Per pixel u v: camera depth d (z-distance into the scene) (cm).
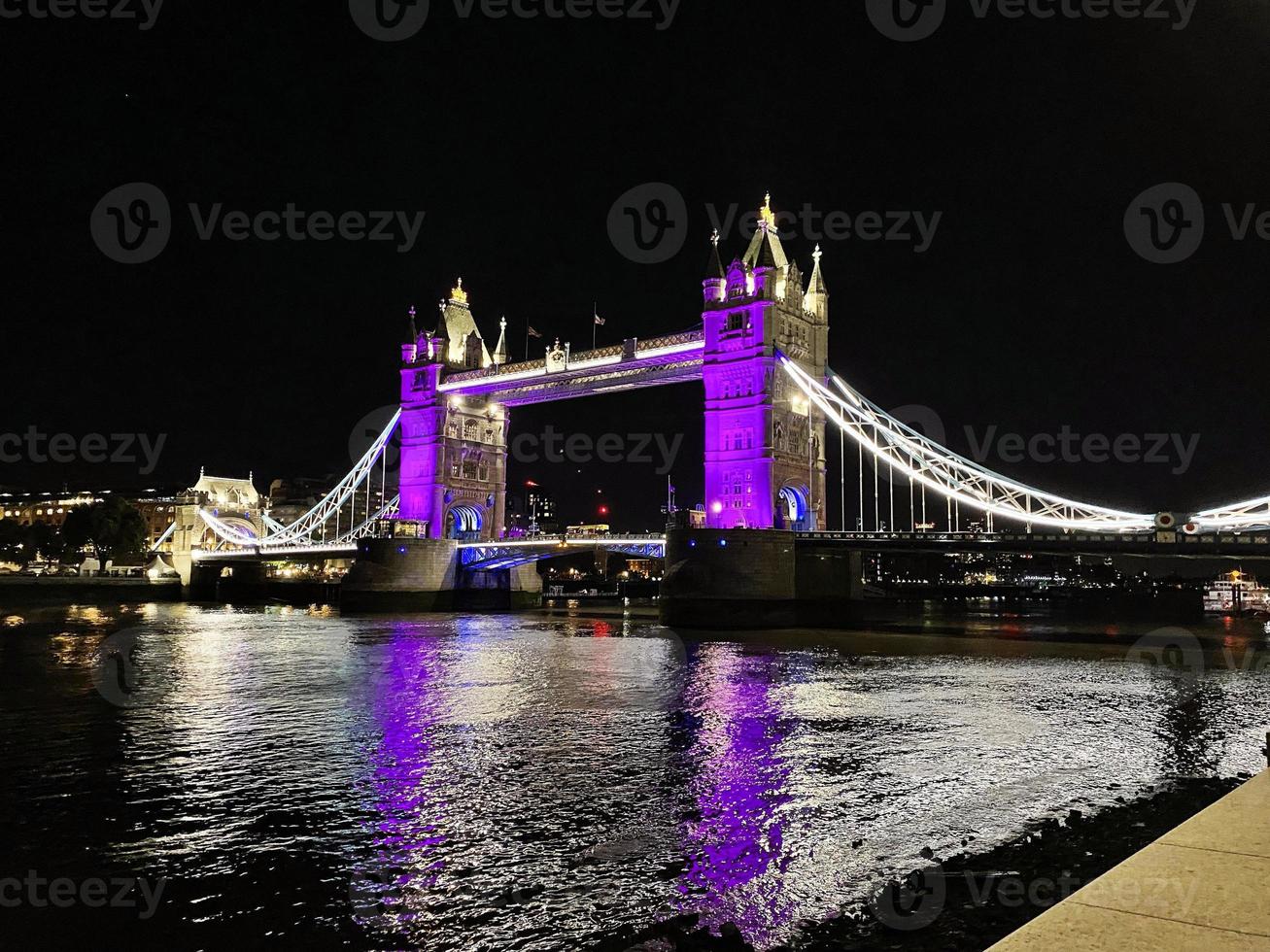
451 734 3506
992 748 3216
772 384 9119
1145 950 620
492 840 2212
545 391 11888
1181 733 3462
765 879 1923
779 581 8481
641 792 2648
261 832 2292
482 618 10625
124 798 2611
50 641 7262
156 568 16575
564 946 1617
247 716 3919
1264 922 659
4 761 3072
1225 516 7075
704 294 9619
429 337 12794
